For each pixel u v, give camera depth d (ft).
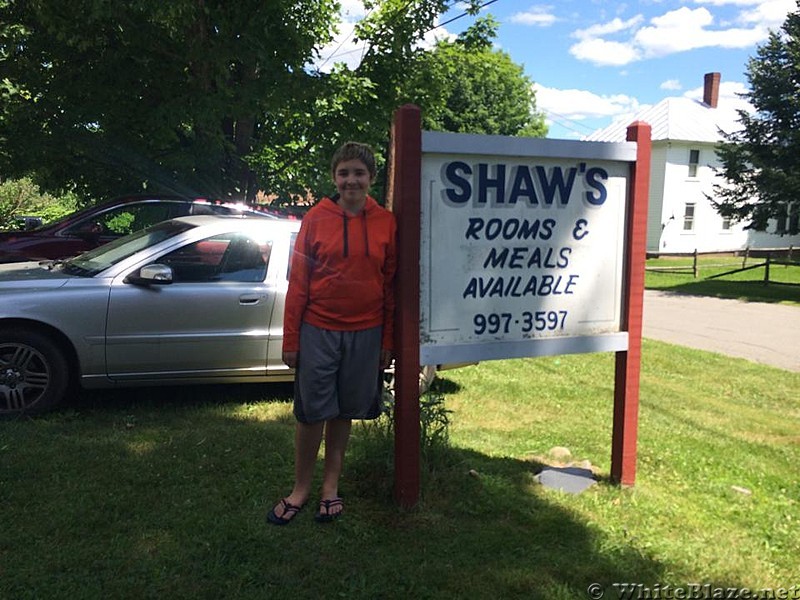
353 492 11.60
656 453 15.15
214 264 17.25
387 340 10.66
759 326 41.42
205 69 31.91
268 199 44.62
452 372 23.26
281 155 40.19
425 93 40.06
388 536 10.27
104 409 16.44
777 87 66.28
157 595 8.50
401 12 37.58
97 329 15.74
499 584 9.14
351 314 10.05
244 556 9.52
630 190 12.06
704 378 25.54
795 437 17.71
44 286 15.65
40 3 29.25
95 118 34.19
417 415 10.88
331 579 9.06
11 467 12.12
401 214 10.34
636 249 12.08
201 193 37.14
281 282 17.49
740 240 121.49
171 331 16.43
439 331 11.00
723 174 72.54
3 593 8.35
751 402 22.13
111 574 8.91
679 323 42.37
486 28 41.14
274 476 12.36
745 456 15.53
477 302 11.19
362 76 37.83
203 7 30.17
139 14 29.71
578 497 12.11
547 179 11.46
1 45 32.37
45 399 15.47
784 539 11.10
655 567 9.83
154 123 30.86
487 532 10.54
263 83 31.68
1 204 73.15
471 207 10.98
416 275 10.52
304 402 10.20
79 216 28.32
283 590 8.76
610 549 10.23
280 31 32.78
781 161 67.56
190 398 17.92
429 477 12.01
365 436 13.35
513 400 19.86
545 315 11.70
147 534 10.00
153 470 12.41
